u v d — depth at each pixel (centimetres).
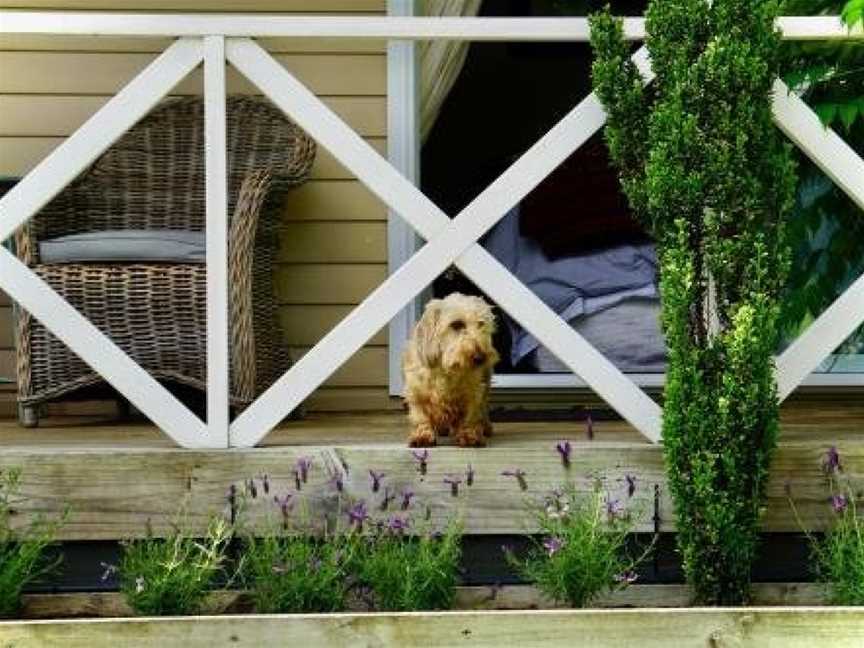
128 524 456
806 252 556
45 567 460
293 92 468
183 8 613
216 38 466
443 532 458
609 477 460
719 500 434
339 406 608
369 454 459
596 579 438
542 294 622
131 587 440
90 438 512
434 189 620
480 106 621
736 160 445
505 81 621
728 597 441
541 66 623
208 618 418
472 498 459
